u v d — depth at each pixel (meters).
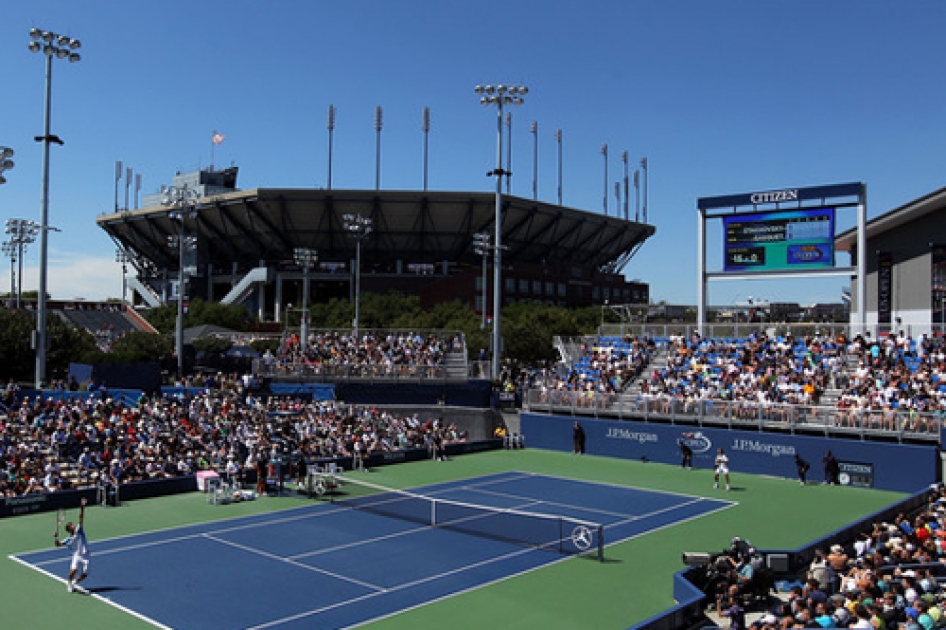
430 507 31.91
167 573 22.88
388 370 55.34
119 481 32.94
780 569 21.73
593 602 20.59
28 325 60.38
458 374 55.56
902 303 57.12
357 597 20.88
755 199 48.34
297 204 119.12
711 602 20.30
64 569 23.12
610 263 166.88
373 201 118.69
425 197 118.62
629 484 37.22
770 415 40.06
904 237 56.75
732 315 78.31
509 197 120.06
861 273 45.03
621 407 45.66
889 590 17.25
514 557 24.77
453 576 22.78
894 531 22.36
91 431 36.53
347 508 31.77
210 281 139.62
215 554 24.92
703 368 46.59
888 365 41.16
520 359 73.19
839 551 21.16
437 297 123.19
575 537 26.98
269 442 38.03
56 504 30.78
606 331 55.88
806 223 46.91
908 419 35.84
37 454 33.66
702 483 37.53
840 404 39.41
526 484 37.16
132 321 101.31
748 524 29.19
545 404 49.34
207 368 64.69
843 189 45.47
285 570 23.25
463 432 49.75
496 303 54.66
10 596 20.61
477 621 19.16
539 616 19.55
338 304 105.69
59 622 18.77
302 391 53.22
